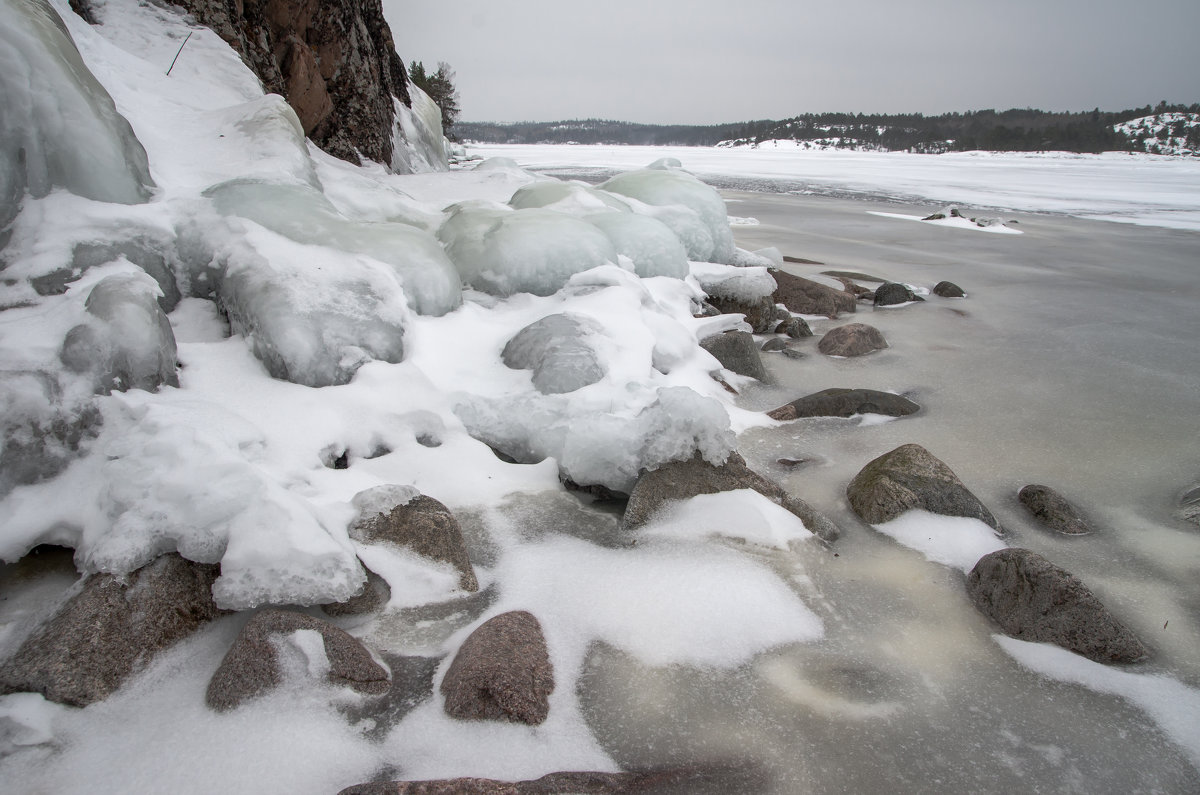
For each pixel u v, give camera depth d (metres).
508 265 5.14
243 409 3.39
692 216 7.30
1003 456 4.36
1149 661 2.66
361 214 5.84
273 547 2.51
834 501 3.76
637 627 2.70
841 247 12.47
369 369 3.82
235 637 2.51
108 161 3.81
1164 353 6.48
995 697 2.48
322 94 8.84
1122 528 3.60
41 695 2.17
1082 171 49.38
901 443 4.52
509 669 2.34
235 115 5.38
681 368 4.89
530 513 3.40
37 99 3.56
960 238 13.98
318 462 3.30
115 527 2.52
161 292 3.47
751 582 2.97
